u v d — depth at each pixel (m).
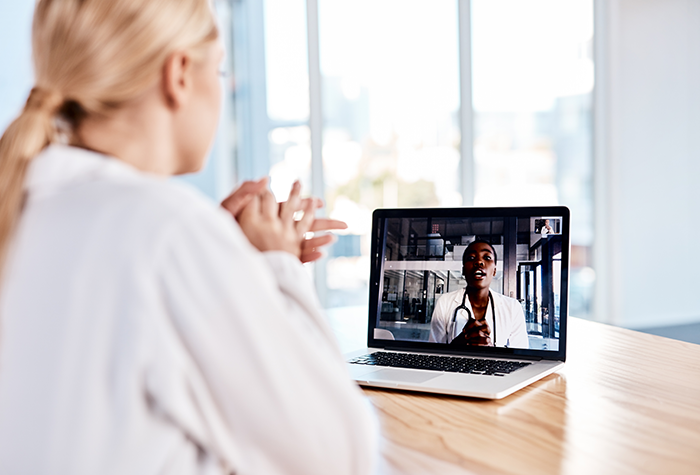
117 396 0.46
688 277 4.87
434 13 4.08
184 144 0.60
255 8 3.63
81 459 0.45
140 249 0.47
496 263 1.13
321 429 0.52
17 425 0.46
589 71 4.51
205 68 0.60
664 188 4.72
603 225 4.59
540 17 4.36
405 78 4.04
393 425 0.81
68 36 0.53
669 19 4.65
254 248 0.72
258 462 0.50
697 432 0.75
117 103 0.54
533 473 0.65
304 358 0.52
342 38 3.86
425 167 4.14
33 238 0.49
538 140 4.44
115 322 0.46
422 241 1.20
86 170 0.52
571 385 0.96
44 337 0.47
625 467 0.66
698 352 1.16
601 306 4.63
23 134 0.52
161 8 0.54
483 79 4.26
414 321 1.18
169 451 0.47
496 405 0.87
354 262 3.97
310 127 3.79
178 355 0.47
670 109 4.70
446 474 0.65
